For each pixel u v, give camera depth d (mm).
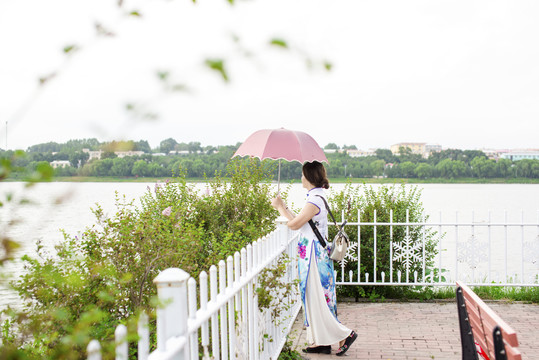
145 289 4746
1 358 1232
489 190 78625
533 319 6848
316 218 5242
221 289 3303
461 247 7898
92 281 3924
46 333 3029
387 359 5336
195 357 2738
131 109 962
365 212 8430
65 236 4695
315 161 5297
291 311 6395
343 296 8297
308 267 5250
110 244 4617
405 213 8398
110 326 3822
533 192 70062
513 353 2465
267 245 4828
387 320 6891
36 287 3514
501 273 12961
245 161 8086
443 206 37156
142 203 7086
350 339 5312
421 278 8297
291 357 5270
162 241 4863
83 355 3170
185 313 2430
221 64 889
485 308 2945
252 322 4199
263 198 7711
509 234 21906
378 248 8305
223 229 7297
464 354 3430
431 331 6371
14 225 1073
